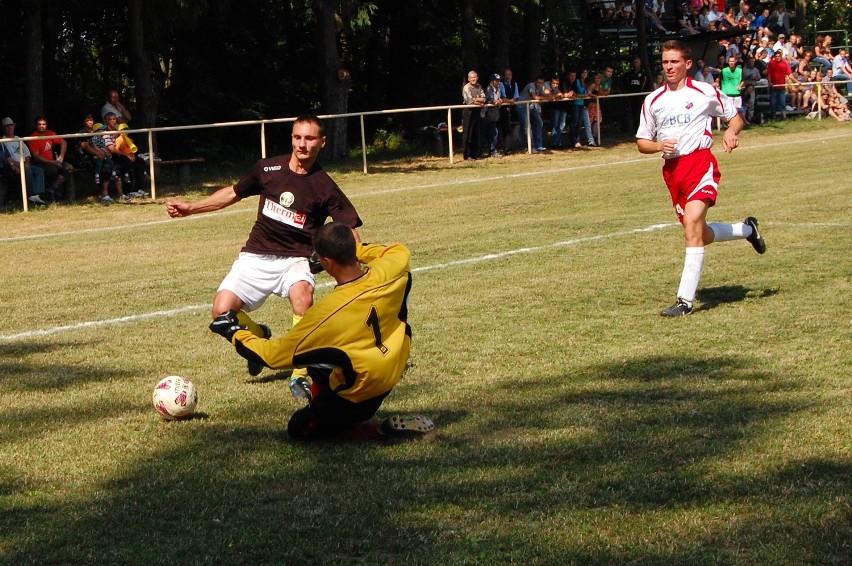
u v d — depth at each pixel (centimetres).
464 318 897
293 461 552
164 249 1411
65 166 2038
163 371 758
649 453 541
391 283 556
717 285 998
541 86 2836
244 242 1455
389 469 532
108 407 668
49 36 2791
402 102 3572
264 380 727
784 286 975
